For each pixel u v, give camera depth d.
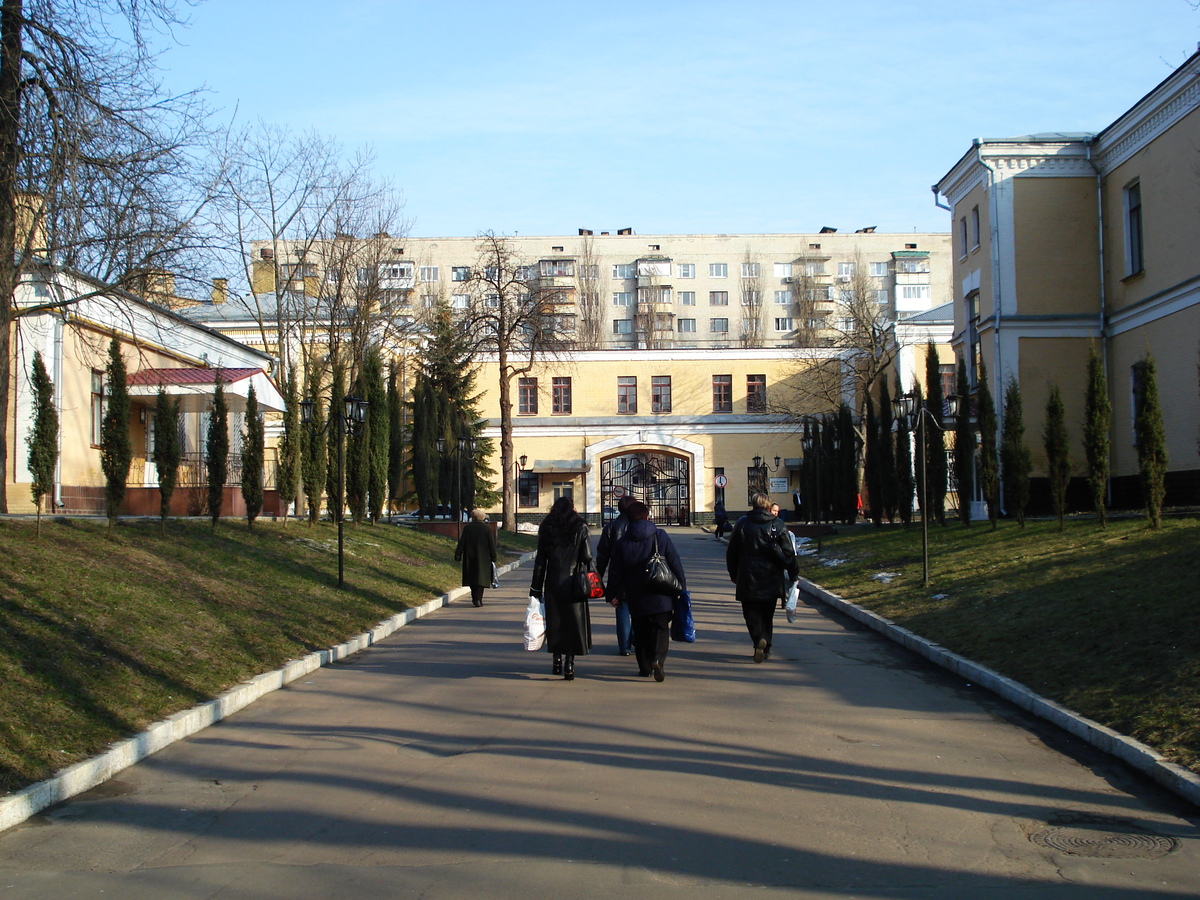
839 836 5.19
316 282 35.56
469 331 39.00
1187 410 21.77
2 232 13.95
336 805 5.85
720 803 5.75
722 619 14.88
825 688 9.32
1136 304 23.80
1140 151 23.73
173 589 11.86
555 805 5.75
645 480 54.84
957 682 9.57
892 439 27.14
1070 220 25.81
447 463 33.78
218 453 17.16
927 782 6.18
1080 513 24.69
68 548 12.20
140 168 14.75
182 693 8.34
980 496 26.80
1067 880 4.57
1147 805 5.69
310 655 10.80
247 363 30.23
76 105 13.26
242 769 6.69
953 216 29.53
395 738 7.53
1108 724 7.07
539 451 53.56
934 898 4.37
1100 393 16.19
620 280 85.62
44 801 5.81
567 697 8.99
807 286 84.88
